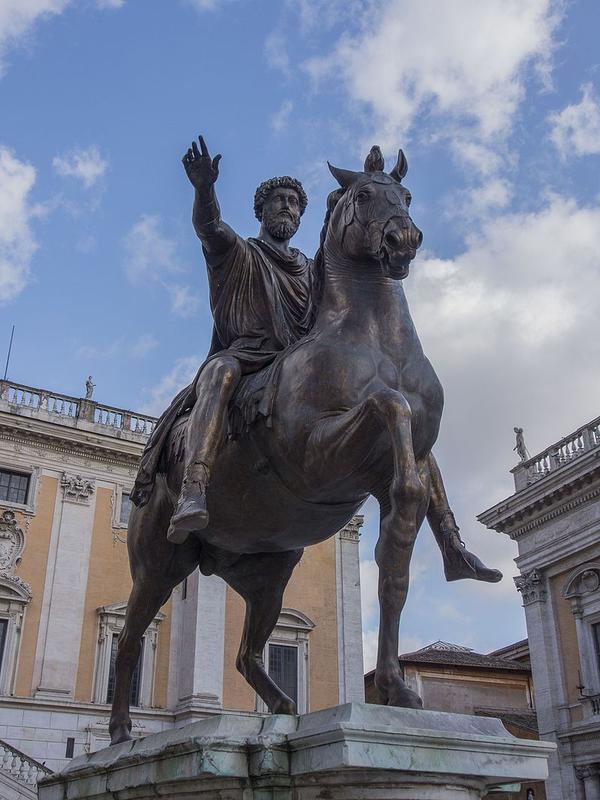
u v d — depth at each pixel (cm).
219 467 344
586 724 2117
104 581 2458
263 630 394
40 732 2197
